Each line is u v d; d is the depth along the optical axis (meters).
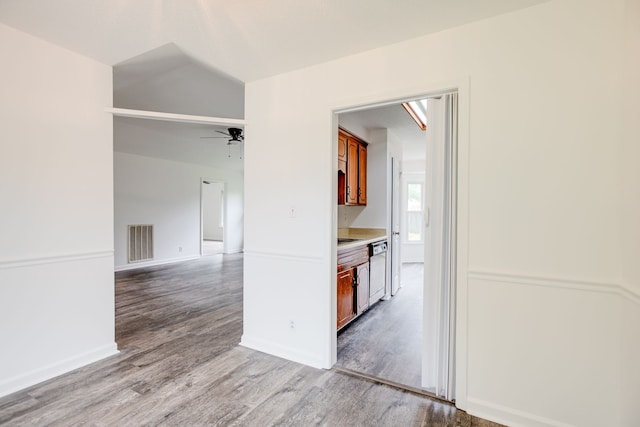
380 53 2.21
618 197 1.57
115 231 6.20
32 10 1.88
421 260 7.62
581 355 1.66
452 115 2.03
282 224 2.66
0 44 2.04
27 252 2.18
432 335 2.18
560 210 1.70
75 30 2.11
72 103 2.40
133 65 2.71
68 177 2.38
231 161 8.07
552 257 1.72
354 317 3.41
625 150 1.51
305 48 2.24
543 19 1.73
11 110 2.10
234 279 5.60
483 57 1.88
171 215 7.25
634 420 1.43
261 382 2.26
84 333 2.48
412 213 7.67
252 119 2.81
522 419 1.80
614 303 1.58
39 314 2.23
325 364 2.46
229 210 8.87
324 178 2.45
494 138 1.85
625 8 1.52
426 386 2.20
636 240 1.43
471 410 1.93
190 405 1.98
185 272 6.20
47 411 1.90
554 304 1.72
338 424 1.83
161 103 4.06
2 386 2.06
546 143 1.73
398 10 1.80
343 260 3.15
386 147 4.45
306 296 2.55
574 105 1.66
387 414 1.92
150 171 6.80
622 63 1.54
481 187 1.89
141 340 2.97
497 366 1.86
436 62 2.02
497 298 1.86
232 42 2.18
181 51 2.44
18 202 2.13
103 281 2.61
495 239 1.86
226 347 2.83
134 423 1.81
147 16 1.93
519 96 1.79
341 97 2.37
